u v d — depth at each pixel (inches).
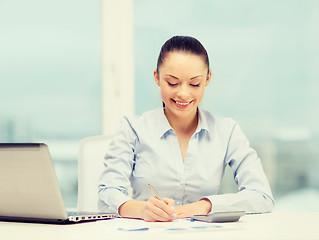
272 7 109.5
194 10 108.8
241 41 108.7
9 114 108.6
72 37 108.7
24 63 108.7
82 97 108.9
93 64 109.0
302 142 109.3
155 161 67.6
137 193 69.1
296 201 109.2
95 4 108.9
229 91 108.5
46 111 108.6
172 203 50.8
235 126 71.1
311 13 110.0
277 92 109.0
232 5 109.0
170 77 60.2
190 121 69.3
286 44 109.6
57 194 44.3
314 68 109.7
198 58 60.4
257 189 61.9
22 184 45.1
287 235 39.4
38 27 108.6
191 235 39.3
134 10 108.7
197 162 67.9
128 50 107.9
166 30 108.7
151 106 108.1
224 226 44.3
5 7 108.7
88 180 68.4
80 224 46.1
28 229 43.0
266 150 108.7
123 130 69.0
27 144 42.9
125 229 42.6
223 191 105.6
